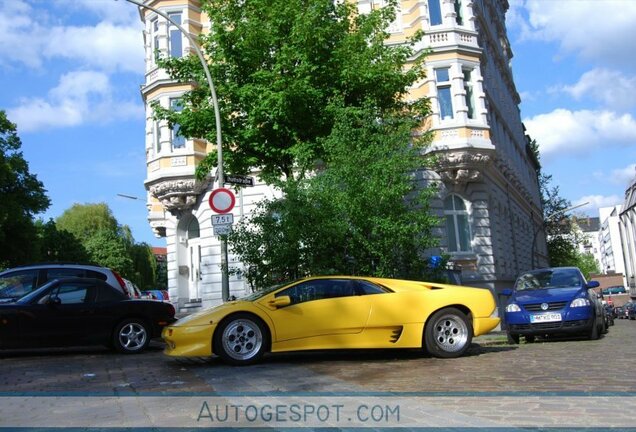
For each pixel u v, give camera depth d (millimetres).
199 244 27828
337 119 13836
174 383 7543
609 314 29281
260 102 14148
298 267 12625
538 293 13352
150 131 27453
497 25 39625
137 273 58156
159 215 32594
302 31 14414
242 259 12867
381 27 16391
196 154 26797
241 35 15211
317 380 7492
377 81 15203
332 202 12352
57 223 61500
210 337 8961
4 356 11898
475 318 9742
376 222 12297
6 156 36625
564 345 11859
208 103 15578
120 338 11789
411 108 16406
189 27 27547
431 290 9727
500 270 27484
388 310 9391
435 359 9453
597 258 189500
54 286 11789
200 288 27453
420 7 26438
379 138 13195
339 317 9250
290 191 12586
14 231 37062
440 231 25312
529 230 43000
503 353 10148
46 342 11359
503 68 39094
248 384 7328
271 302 9242
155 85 27000
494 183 29172
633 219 91375
